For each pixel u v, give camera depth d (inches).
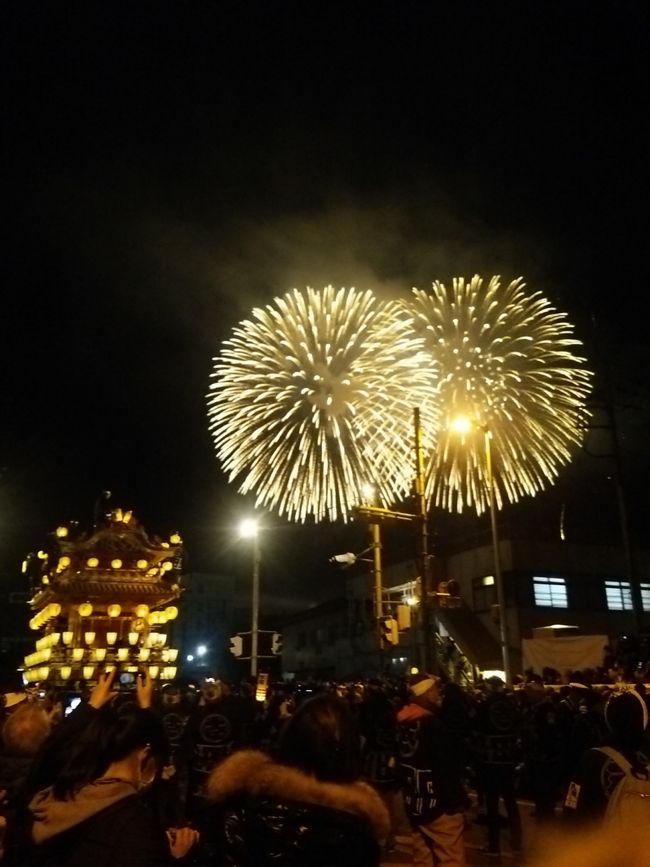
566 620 1558.8
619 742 166.6
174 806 263.4
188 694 591.5
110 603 870.4
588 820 161.0
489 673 1486.2
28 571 994.1
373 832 124.3
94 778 137.5
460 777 277.4
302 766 129.5
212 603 2883.9
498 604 952.9
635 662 740.7
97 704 163.8
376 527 832.9
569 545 1619.1
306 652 2087.8
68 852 131.4
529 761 453.4
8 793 189.5
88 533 886.4
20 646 1478.8
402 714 288.7
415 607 978.7
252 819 125.0
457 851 271.6
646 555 1691.7
